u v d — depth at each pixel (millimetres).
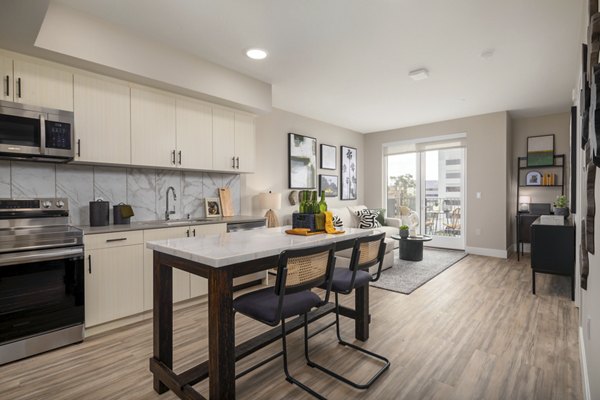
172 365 2018
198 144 3400
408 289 3664
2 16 1849
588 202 1483
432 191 6359
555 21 2516
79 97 2576
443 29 2633
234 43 2854
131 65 2654
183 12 2367
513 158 5828
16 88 2277
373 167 6965
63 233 2314
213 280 1520
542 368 2047
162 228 2922
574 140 3492
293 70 3469
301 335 2547
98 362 2139
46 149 2346
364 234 2338
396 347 2332
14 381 1915
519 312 2984
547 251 3424
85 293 2459
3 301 2072
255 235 2166
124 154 2838
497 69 3467
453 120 5820
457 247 6047
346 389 1841
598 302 1417
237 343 2414
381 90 4145
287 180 5176
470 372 2008
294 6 2295
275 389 1848
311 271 1636
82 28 2387
